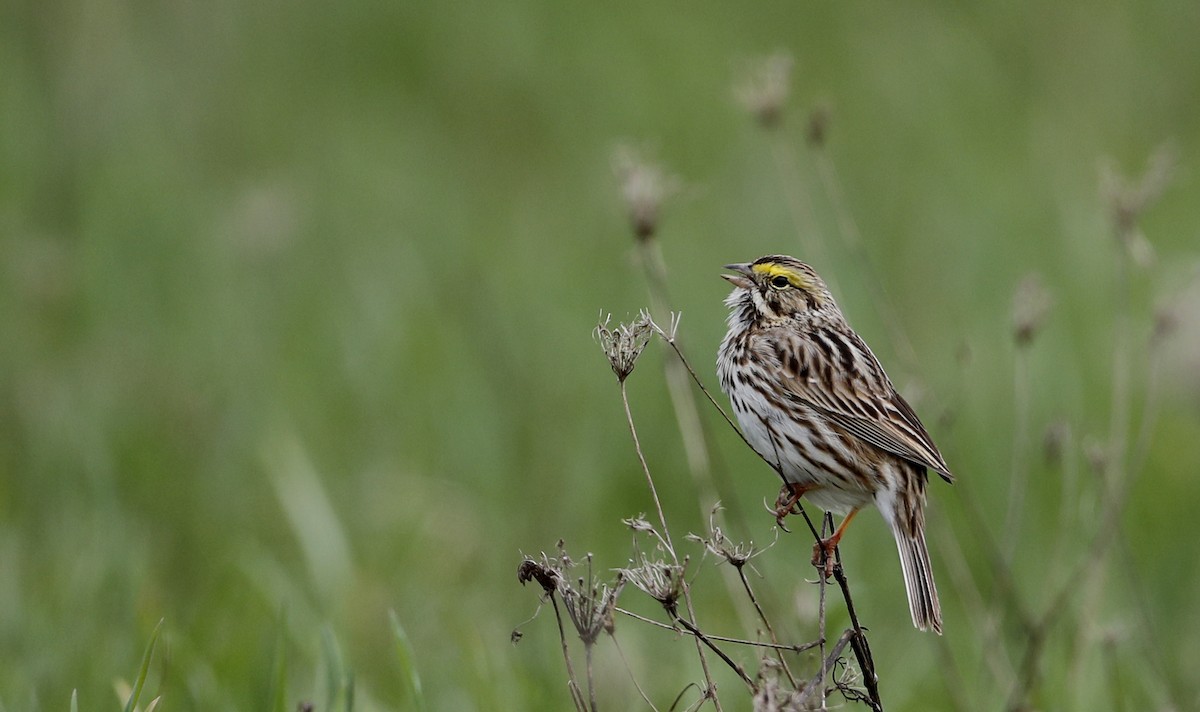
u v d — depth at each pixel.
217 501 13.66
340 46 23.39
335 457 14.55
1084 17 22.25
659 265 10.55
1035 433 14.48
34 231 17.02
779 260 10.79
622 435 14.42
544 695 10.73
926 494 10.41
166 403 14.66
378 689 11.13
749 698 10.62
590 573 7.29
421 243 18.20
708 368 15.18
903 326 16.02
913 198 18.84
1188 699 11.06
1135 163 19.75
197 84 21.75
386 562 12.90
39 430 14.13
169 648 10.27
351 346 15.66
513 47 23.17
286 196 17.52
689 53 22.61
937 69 21.62
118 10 20.41
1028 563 13.05
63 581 11.59
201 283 16.92
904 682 11.52
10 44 20.78
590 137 21.14
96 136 18.89
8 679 10.33
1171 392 14.85
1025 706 10.27
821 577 7.77
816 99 20.88
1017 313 10.97
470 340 15.67
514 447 14.58
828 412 10.14
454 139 21.27
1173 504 13.93
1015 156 19.80
